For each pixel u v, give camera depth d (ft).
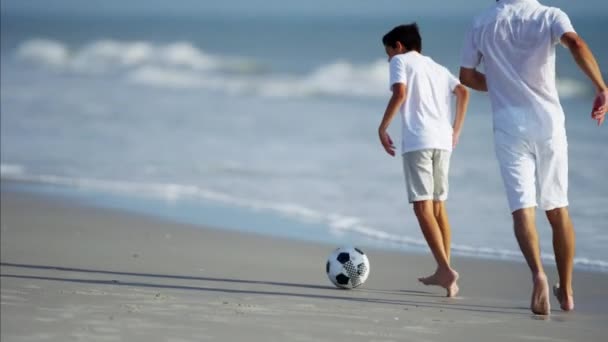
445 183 69.46
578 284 73.41
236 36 544.21
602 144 160.45
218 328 52.65
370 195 123.44
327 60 388.78
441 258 68.44
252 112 232.32
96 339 48.85
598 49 354.13
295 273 77.41
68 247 87.40
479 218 106.52
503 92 59.98
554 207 60.29
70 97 261.44
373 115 221.46
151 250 87.30
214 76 341.21
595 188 122.83
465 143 168.25
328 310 59.67
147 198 123.13
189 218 108.37
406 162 68.59
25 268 74.69
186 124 205.16
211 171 144.87
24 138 179.93
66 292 62.69
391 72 68.08
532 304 59.11
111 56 418.72
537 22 58.44
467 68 62.49
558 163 59.57
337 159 154.30
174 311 57.00
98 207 114.93
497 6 60.29
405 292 70.08
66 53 428.15
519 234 59.11
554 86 59.26
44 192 126.62
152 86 310.86
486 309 62.75
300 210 114.21
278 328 53.31
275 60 395.75
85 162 153.28
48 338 48.78
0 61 415.23
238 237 96.43
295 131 191.93
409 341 51.29
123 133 189.16
